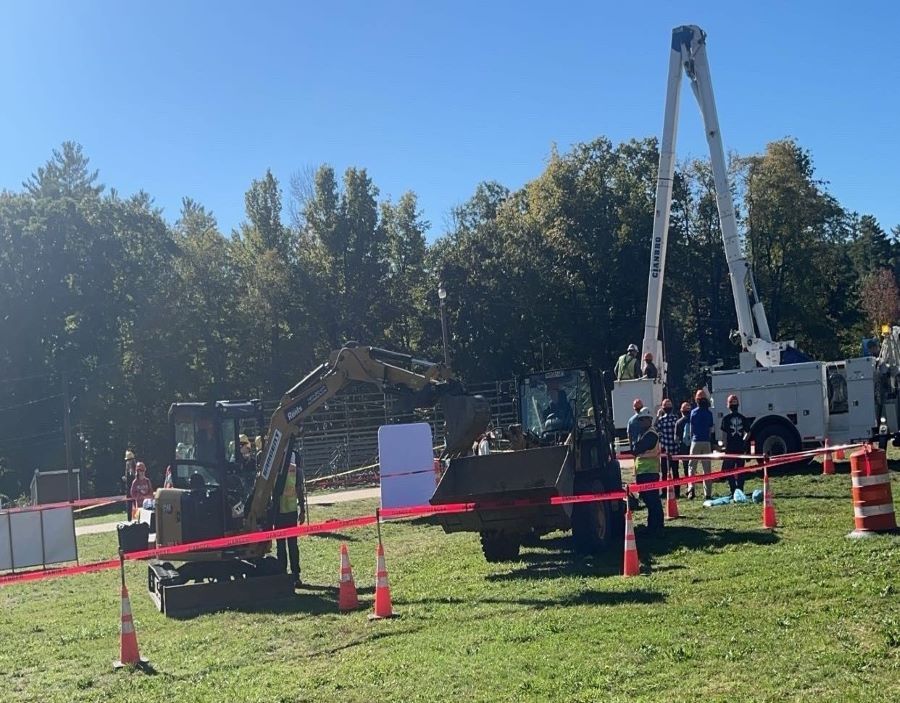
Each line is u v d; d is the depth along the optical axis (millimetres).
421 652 8414
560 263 56688
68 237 50406
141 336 52250
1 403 48469
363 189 59750
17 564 18203
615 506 14195
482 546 13664
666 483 12789
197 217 67625
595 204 58562
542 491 12031
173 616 11711
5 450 48438
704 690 6516
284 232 66250
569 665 7453
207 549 12320
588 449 13945
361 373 12195
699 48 24734
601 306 56562
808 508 15055
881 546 10875
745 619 8289
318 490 32469
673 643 7773
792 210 58031
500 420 41562
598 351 56531
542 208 59438
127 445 50625
